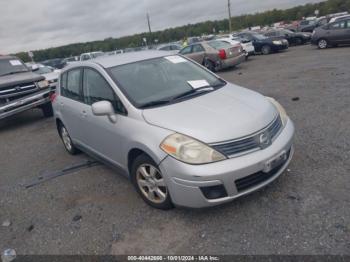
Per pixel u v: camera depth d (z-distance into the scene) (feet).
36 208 12.84
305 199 10.42
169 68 13.79
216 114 10.36
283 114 11.98
